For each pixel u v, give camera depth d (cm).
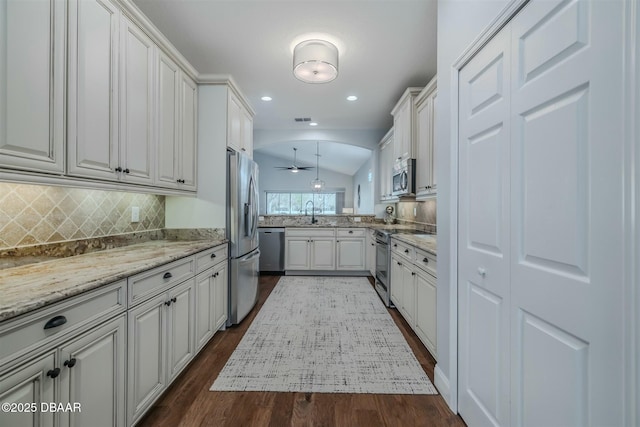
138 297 138
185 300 187
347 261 480
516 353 111
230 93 274
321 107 406
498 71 121
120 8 163
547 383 95
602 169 76
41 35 117
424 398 169
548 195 95
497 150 122
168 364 165
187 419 151
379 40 244
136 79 178
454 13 157
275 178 1120
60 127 126
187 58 276
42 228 151
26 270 130
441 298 173
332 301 345
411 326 249
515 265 111
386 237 328
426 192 288
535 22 100
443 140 170
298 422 150
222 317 254
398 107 361
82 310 106
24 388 86
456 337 158
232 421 150
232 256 270
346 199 1141
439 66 176
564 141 88
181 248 203
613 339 73
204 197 268
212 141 267
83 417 106
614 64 73
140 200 234
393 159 404
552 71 92
